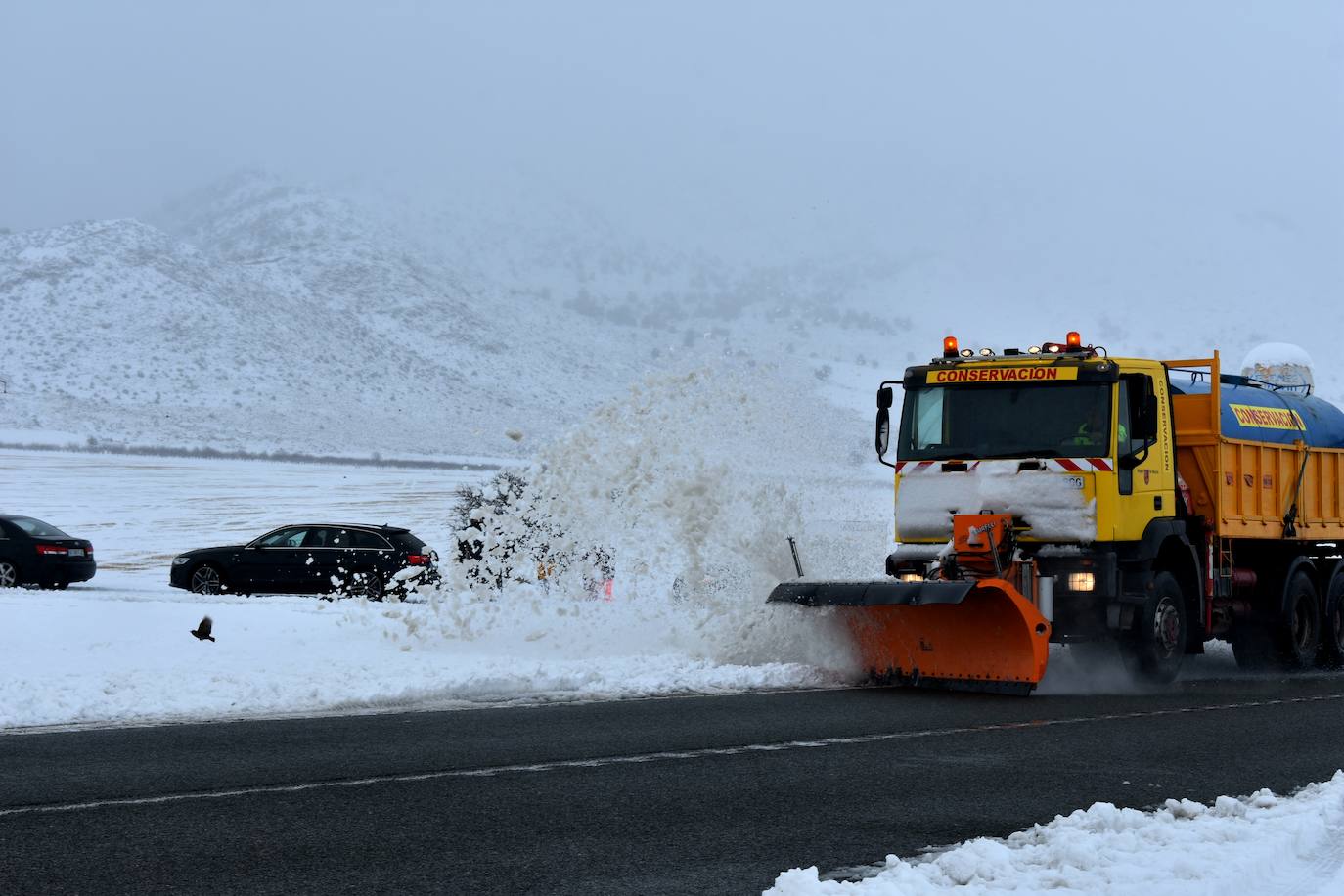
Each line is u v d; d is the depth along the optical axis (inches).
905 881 257.3
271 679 569.6
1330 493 790.5
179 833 300.4
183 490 3213.6
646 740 434.9
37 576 1223.5
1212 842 295.0
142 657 647.1
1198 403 697.6
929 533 619.5
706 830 311.3
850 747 427.2
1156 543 622.5
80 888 255.9
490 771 378.0
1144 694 616.1
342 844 292.5
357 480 3777.1
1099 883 257.6
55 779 363.3
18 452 4505.4
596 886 263.9
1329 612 784.3
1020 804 346.0
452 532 831.1
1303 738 477.4
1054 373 609.3
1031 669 561.6
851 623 608.4
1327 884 267.6
